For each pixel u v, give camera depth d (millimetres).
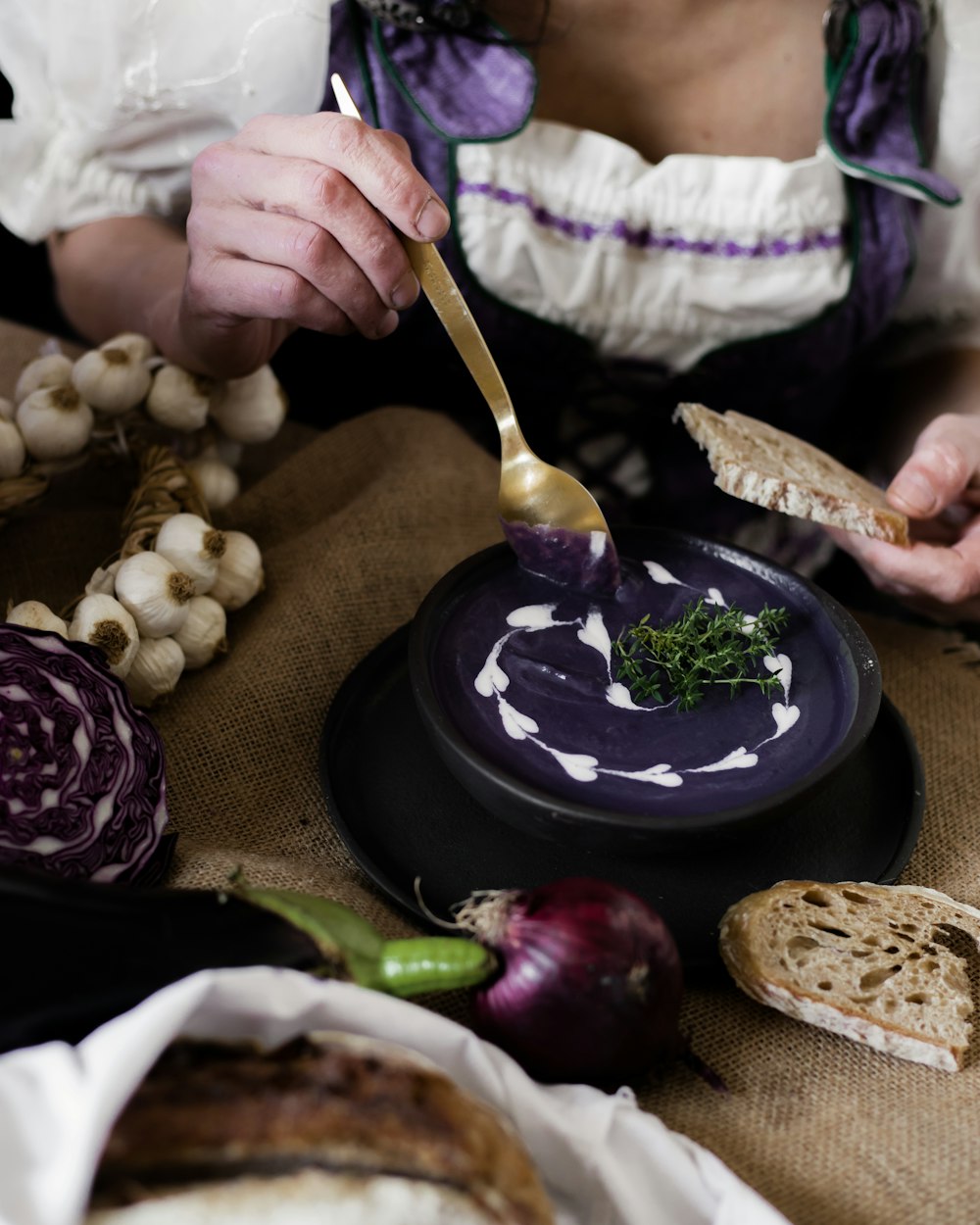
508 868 788
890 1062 741
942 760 875
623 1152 686
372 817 806
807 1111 723
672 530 889
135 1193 628
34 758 742
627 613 852
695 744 786
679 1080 733
